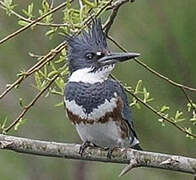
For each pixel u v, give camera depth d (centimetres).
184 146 1330
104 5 1016
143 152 962
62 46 1023
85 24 1016
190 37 1278
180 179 1423
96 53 1075
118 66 1302
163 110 1058
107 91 1058
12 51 1498
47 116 1531
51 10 1007
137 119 1307
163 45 1287
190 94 1278
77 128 1073
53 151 997
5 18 1479
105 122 1052
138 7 1321
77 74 1077
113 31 1348
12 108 1540
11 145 989
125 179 1516
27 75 1005
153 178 1459
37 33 1483
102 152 998
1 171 1570
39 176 1594
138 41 1307
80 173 1585
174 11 1291
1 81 1520
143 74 1293
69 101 1064
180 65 1282
